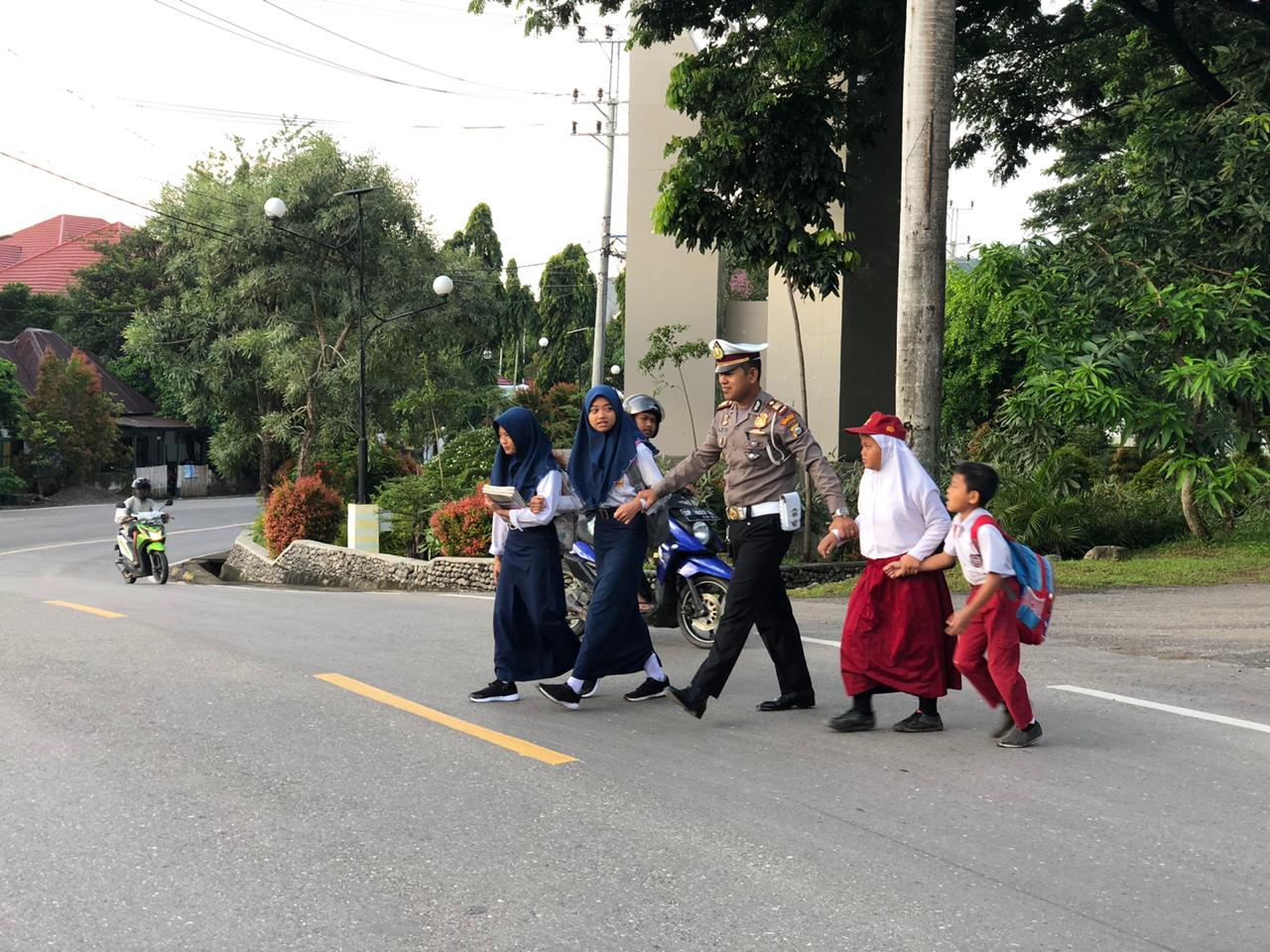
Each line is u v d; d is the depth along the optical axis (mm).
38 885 3994
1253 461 14438
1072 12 18125
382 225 32219
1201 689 6887
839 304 20594
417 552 21516
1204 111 18500
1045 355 13023
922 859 4191
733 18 15570
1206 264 14391
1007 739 5680
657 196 21328
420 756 5547
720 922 3662
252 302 32375
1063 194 28688
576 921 3676
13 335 54500
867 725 5984
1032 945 3508
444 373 33688
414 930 3617
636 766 5367
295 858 4223
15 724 6164
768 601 6438
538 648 6711
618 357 57938
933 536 5734
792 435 6094
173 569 23844
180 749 5664
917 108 11430
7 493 42438
